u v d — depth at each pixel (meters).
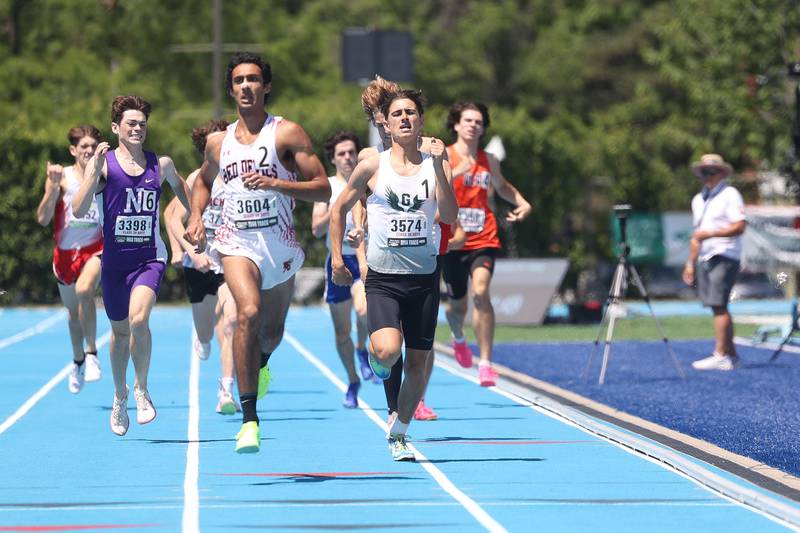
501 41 157.62
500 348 53.22
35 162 85.75
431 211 23.77
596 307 67.94
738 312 77.44
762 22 93.31
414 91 24.12
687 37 99.44
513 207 90.62
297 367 46.50
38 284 86.56
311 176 23.62
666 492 22.19
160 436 29.14
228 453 26.58
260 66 23.72
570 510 20.70
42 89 120.31
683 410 33.06
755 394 36.56
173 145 88.94
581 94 154.88
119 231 26.61
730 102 95.25
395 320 23.67
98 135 35.06
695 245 44.19
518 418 32.12
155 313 80.56
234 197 23.72
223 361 31.52
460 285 33.56
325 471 24.34
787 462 24.73
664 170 103.12
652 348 52.81
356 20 157.38
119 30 125.31
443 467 24.75
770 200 92.06
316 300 91.44
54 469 24.69
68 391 38.59
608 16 158.12
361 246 27.92
